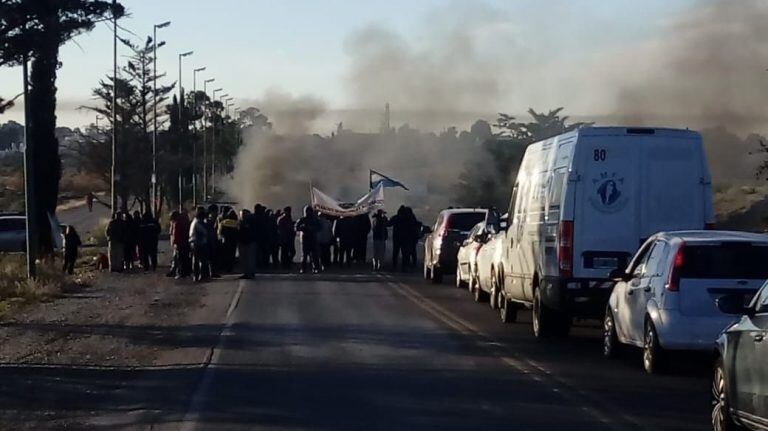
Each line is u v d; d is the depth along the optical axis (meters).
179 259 32.78
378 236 35.78
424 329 19.36
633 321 14.47
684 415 11.13
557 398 12.20
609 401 11.99
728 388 9.75
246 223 31.81
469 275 26.88
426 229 36.12
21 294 26.44
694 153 16.66
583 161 16.58
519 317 21.59
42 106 39.69
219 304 24.36
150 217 37.31
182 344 17.52
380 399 12.17
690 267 13.50
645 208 16.55
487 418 10.98
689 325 13.36
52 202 40.19
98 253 46.50
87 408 11.91
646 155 16.58
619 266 16.47
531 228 18.56
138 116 67.19
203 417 11.17
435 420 10.89
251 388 13.02
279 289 28.30
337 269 36.38
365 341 17.62
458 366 14.78
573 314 16.80
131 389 13.16
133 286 29.88
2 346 17.62
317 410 11.51
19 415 11.52
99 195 92.56
